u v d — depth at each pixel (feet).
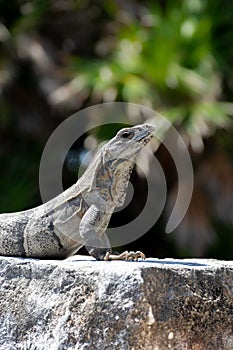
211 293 25.64
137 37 58.54
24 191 57.98
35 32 61.57
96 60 60.18
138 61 56.85
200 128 53.88
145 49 57.16
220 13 59.77
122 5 61.16
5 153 60.44
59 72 58.85
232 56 59.72
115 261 26.78
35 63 59.26
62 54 60.95
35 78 60.34
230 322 25.90
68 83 57.88
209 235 55.21
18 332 26.99
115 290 24.66
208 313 25.48
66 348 25.31
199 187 56.08
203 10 59.41
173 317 24.85
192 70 57.52
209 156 56.90
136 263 26.02
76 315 25.30
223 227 57.98
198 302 25.31
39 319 26.40
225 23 59.98
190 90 56.08
